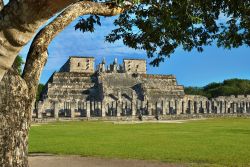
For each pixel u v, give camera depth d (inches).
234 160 761.0
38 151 928.9
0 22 207.0
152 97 4315.9
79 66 5201.8
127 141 1164.5
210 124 2250.2
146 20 613.0
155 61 676.7
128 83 4394.7
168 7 547.8
